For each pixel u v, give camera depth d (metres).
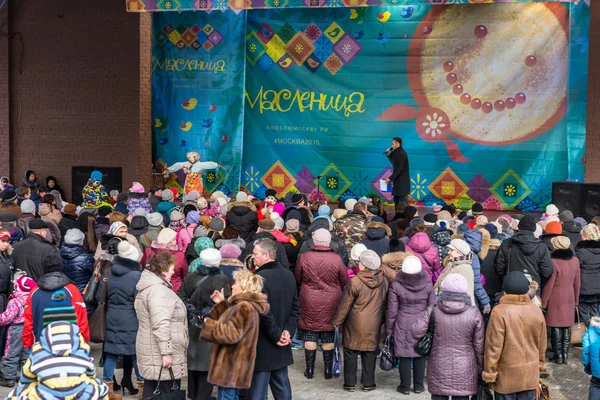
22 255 9.62
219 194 14.07
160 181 21.78
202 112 21.58
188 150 21.72
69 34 21.58
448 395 7.43
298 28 20.92
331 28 20.69
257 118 21.41
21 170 22.31
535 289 8.45
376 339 9.10
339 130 20.88
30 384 5.71
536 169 19.75
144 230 10.77
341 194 21.02
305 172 21.22
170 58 21.61
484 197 20.12
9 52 22.05
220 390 7.25
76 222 12.52
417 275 8.76
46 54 21.81
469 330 7.39
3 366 9.29
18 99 22.16
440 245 9.90
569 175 19.55
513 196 19.94
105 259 8.68
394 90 20.44
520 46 19.58
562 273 10.27
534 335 7.33
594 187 17.28
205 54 21.44
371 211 13.04
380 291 9.06
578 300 10.75
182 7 19.42
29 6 21.88
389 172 20.66
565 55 19.38
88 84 21.52
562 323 10.34
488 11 19.69
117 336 8.32
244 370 7.07
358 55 20.56
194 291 7.79
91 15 21.34
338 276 9.49
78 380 5.65
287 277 7.88
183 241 10.80
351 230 11.00
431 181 20.41
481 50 19.81
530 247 10.08
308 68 20.95
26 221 11.74
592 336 7.80
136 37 21.02
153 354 7.66
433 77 20.16
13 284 9.24
